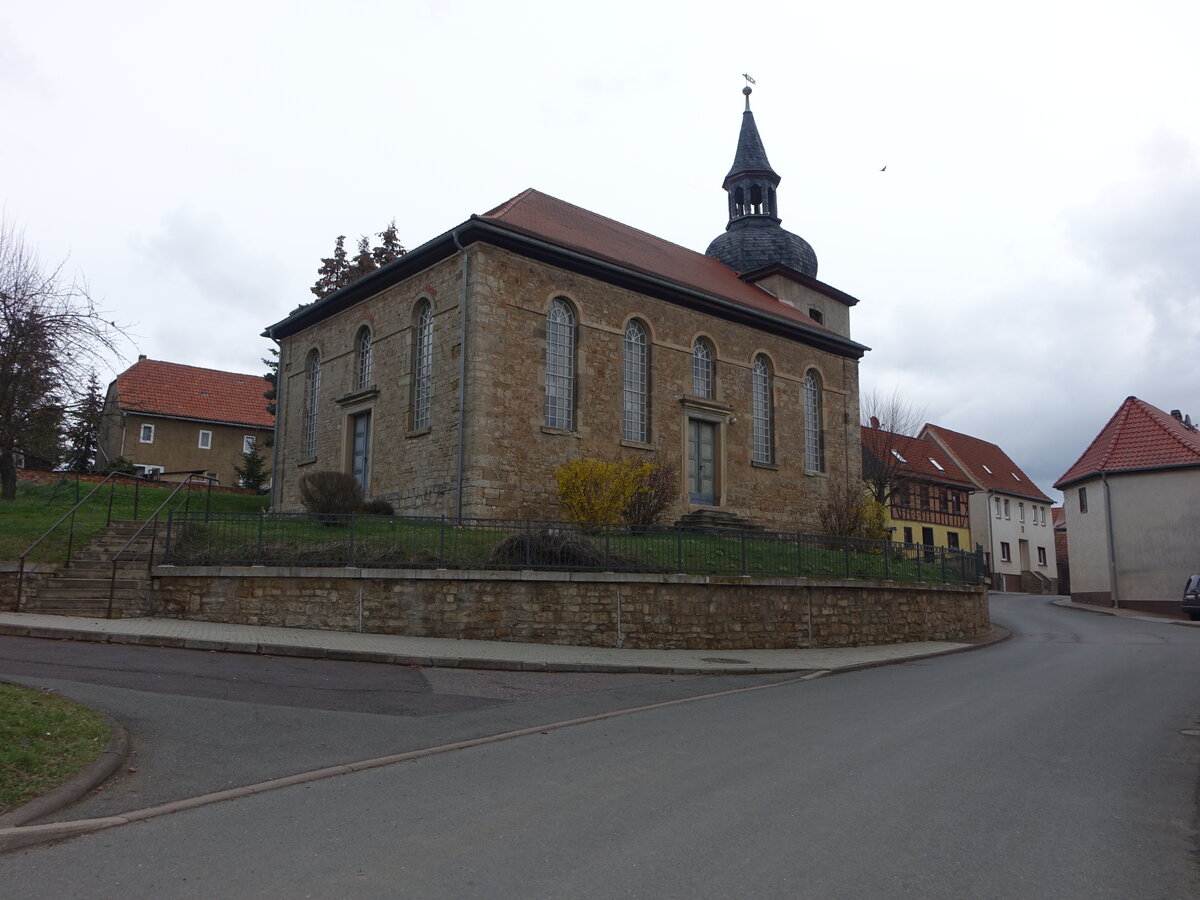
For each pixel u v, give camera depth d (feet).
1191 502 124.47
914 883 14.94
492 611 49.70
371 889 14.49
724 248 120.16
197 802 19.44
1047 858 16.38
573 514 69.51
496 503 70.95
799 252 118.93
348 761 23.38
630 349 84.43
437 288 77.05
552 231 82.43
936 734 28.45
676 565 54.80
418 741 26.08
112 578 48.32
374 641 45.52
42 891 14.43
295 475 93.25
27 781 19.84
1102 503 132.67
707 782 21.68
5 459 81.71
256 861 15.80
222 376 175.22
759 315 94.12
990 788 21.47
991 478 191.93
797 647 58.08
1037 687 41.06
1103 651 62.03
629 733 28.09
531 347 75.31
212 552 52.03
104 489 93.76
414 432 76.84
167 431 159.53
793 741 26.99
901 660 54.54
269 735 25.93
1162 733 29.32
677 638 53.06
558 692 36.32
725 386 92.02
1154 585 125.90
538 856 16.11
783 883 14.87
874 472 139.33
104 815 18.53
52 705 26.09
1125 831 18.19
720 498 89.40
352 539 50.57
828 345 104.32
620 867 15.56
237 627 47.88
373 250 132.46
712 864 15.75
